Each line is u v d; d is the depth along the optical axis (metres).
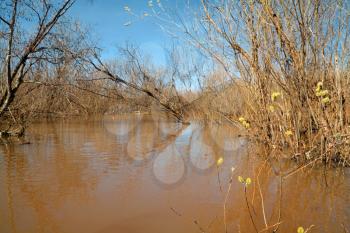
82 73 8.93
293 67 3.39
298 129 3.47
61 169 3.13
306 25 3.28
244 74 4.01
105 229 1.77
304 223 1.83
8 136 5.95
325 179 2.65
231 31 3.80
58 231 1.74
